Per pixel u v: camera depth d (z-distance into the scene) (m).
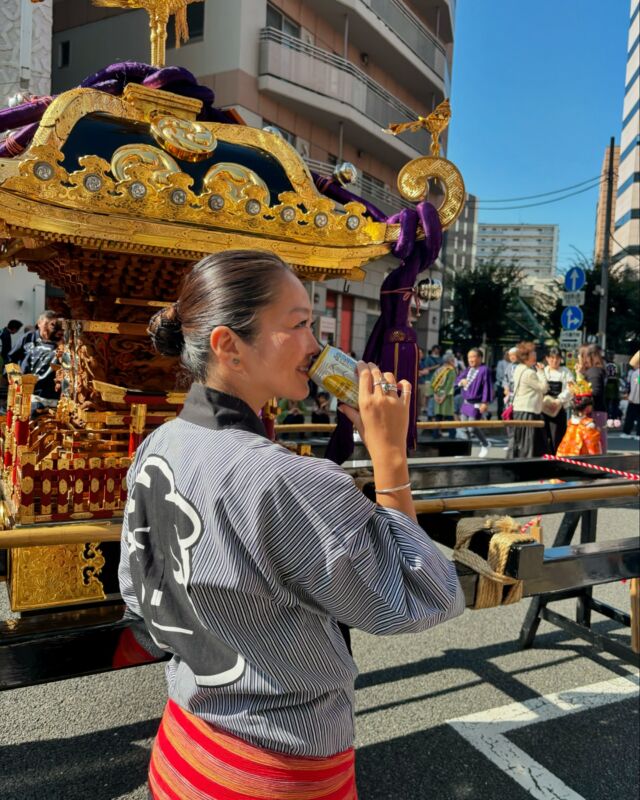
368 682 2.65
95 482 1.70
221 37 13.53
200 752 0.88
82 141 1.69
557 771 2.09
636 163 52.19
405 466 0.91
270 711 0.84
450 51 23.22
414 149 18.58
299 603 0.82
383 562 0.82
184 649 0.87
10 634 1.36
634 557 1.90
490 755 2.16
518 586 1.70
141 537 0.94
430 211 1.94
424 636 3.15
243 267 0.87
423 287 2.02
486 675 2.74
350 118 15.34
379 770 2.07
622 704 2.53
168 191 1.65
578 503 2.41
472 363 8.73
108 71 2.05
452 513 1.87
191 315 0.90
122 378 2.00
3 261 2.28
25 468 1.61
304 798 0.84
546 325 29.03
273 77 13.75
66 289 2.19
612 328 27.45
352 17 15.45
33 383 1.74
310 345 0.92
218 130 1.92
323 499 0.79
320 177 2.23
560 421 6.47
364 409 0.91
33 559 1.55
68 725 2.28
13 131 2.04
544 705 2.50
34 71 9.07
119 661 1.38
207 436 0.85
